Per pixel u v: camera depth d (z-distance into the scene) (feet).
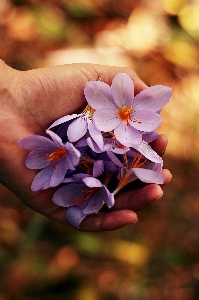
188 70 2.61
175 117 2.38
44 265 1.90
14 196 2.03
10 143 1.36
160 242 2.05
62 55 2.47
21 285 1.84
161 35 2.70
